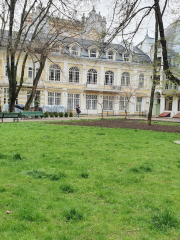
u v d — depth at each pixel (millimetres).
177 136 12367
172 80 13945
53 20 20938
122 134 12484
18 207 3764
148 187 4746
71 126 15961
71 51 39750
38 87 37062
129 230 3238
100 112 41938
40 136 10688
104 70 41875
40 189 4469
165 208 3820
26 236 3025
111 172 5602
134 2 10531
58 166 5977
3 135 10781
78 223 3355
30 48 23203
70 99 40094
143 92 44219
